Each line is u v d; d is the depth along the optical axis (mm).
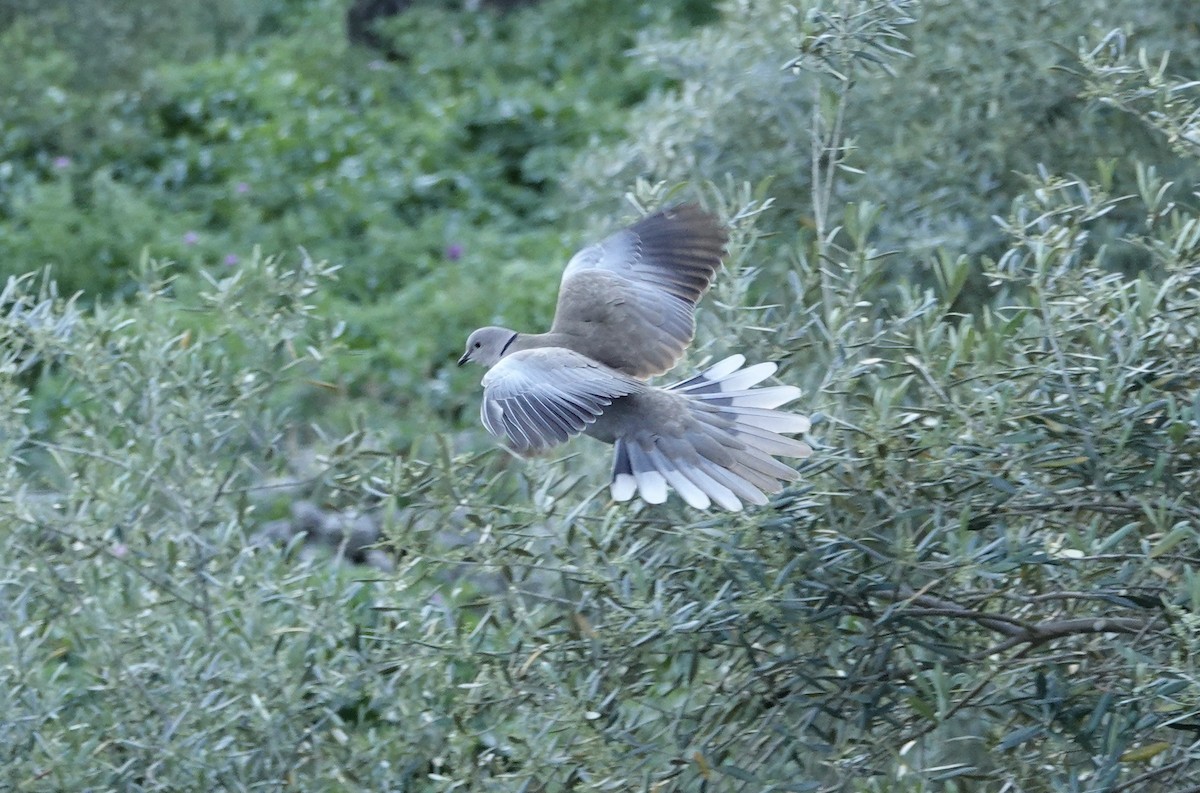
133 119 29750
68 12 28609
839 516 9078
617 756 9273
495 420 7852
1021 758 9148
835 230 9797
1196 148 9516
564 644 9352
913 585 9000
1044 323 8820
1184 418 8445
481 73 32656
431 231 25859
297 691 10266
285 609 10938
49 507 10617
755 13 15914
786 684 9484
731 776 9062
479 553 9508
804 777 9969
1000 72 14141
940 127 14359
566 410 7875
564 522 9414
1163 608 8594
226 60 32688
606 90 30922
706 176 15477
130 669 10297
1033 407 8891
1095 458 8555
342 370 21219
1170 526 8859
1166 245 9086
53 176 27375
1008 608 9523
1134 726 8312
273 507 17641
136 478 10836
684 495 7875
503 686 9484
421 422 20094
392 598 10156
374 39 34750
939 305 9664
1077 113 14258
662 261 9375
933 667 9406
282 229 25734
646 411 8156
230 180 27703
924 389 9445
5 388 10383
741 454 8047
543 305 22688
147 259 11742
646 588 9000
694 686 10094
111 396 10805
